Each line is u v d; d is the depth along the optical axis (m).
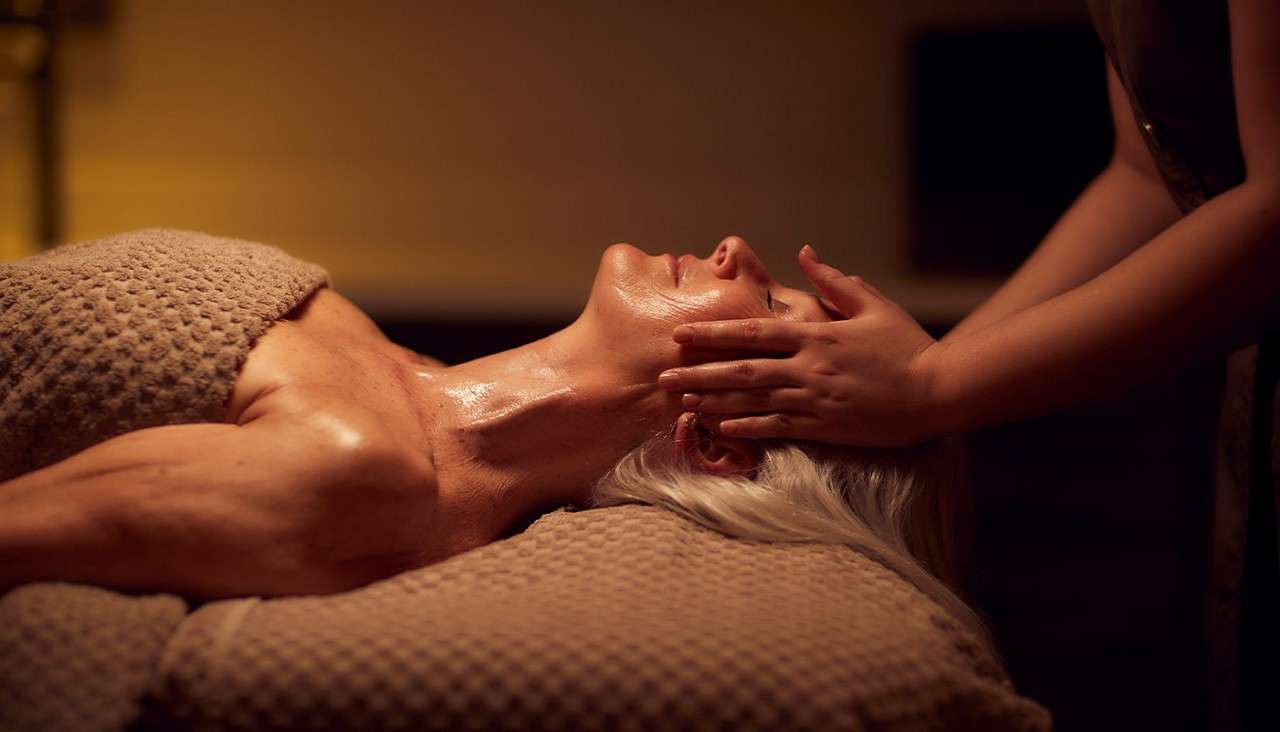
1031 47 3.65
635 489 1.15
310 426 0.98
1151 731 2.30
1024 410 1.03
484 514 1.17
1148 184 1.28
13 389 1.03
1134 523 2.42
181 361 1.03
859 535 1.10
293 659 0.81
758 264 1.29
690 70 3.91
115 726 0.78
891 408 1.05
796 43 3.88
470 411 1.19
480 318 2.82
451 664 0.81
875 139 3.89
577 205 3.96
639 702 0.80
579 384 1.20
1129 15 1.02
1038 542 2.44
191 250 1.17
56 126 3.41
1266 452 1.08
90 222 3.91
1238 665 1.15
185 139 3.91
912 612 0.97
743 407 1.10
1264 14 0.89
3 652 0.80
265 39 3.88
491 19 3.89
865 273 3.83
